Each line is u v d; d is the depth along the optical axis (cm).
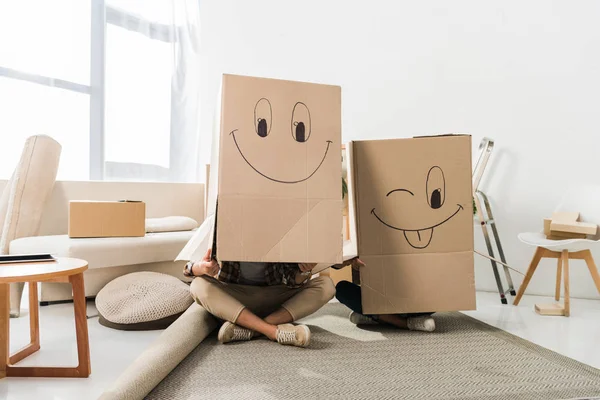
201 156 385
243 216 163
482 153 276
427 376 150
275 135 168
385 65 328
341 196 170
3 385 146
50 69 328
